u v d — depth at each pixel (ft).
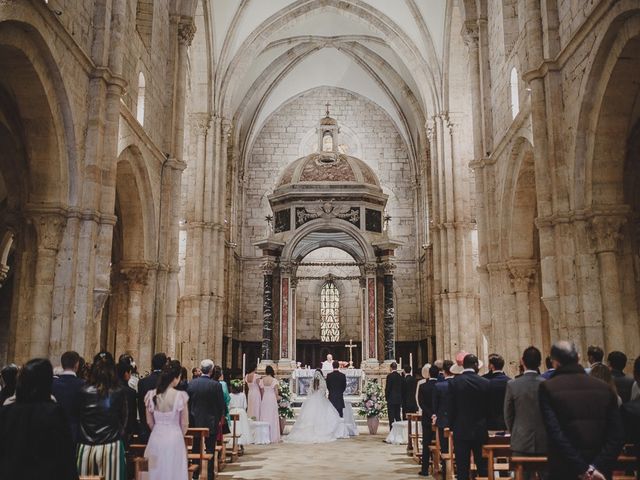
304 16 99.76
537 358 25.21
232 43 95.30
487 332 61.87
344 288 126.52
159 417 25.84
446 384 34.42
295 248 90.79
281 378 82.84
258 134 129.39
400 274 125.18
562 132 45.14
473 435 29.22
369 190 88.53
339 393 64.13
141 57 55.88
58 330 40.75
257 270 125.18
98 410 23.35
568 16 44.65
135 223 57.62
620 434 17.95
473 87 67.46
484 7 67.26
